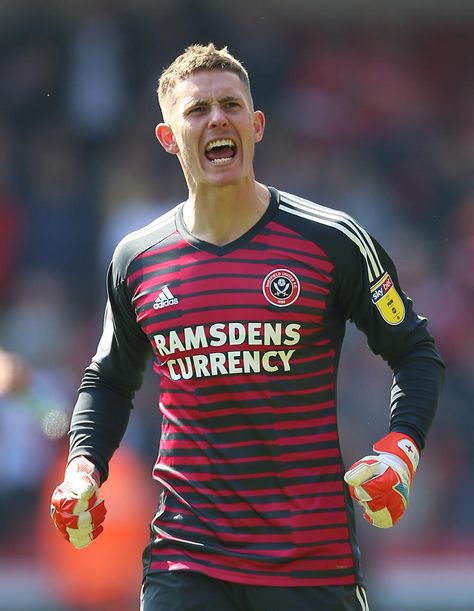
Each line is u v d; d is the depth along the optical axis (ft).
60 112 166.71
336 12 183.83
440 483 130.52
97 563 103.86
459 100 181.57
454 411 137.69
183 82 49.03
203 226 49.16
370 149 170.09
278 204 49.29
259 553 47.24
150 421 120.67
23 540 117.91
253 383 47.65
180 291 48.62
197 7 170.60
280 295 47.85
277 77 170.40
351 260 48.62
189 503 48.21
